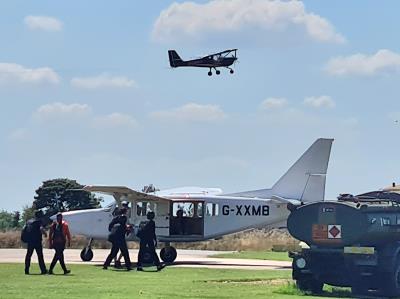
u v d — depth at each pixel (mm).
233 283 24188
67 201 86438
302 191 37906
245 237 58125
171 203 36344
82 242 53156
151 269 29766
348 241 21656
